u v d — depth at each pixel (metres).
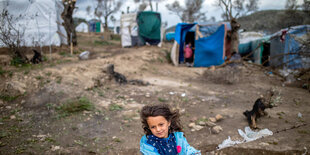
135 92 7.10
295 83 8.82
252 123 4.30
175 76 10.37
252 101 6.38
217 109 5.66
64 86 6.41
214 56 13.46
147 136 2.12
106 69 7.93
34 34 10.47
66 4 12.98
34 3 10.59
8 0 9.25
